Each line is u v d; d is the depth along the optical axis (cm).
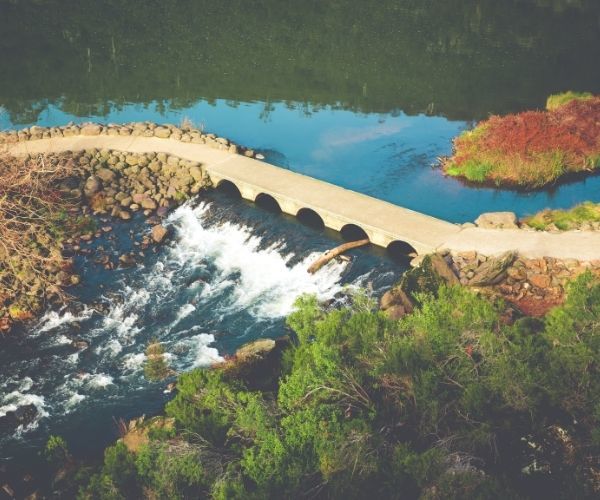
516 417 1741
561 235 3028
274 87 5372
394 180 3884
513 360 1802
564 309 1970
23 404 2550
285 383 2061
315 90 5297
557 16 7050
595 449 1634
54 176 3644
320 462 1645
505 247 2969
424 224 3209
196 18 7081
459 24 6831
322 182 3666
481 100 5006
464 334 1898
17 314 2959
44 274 3128
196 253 3409
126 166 3972
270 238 3391
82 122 4725
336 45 6284
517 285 2766
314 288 3092
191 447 1769
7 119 4784
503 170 3856
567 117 4328
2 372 2700
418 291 2730
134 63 5912
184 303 3066
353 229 3409
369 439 1688
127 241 3475
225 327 2912
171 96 5219
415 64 5788
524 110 4788
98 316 2997
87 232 3497
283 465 1642
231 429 1816
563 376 1731
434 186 3806
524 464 1683
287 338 2689
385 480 1611
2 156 3628
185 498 1670
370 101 5056
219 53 6122
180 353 2767
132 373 2686
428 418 1747
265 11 7288
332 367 1895
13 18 7050
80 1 7600
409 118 4741
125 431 2375
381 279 2988
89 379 2661
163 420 2245
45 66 5850
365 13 7200
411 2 7575
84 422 2470
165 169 3941
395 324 2067
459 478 1519
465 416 1725
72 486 2136
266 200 3719
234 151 4081
